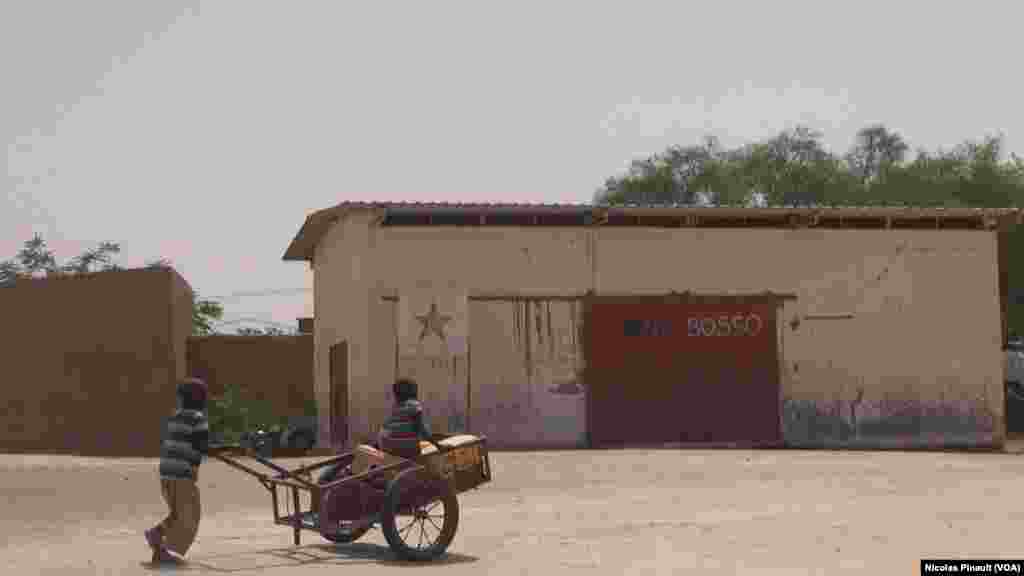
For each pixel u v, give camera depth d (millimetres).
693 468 20172
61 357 32062
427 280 25891
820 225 28062
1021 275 43844
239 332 46062
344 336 26953
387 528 10211
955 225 28859
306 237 30016
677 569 9734
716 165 52531
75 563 10320
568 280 26531
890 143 52812
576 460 21562
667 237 27078
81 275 32156
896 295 27969
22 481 17969
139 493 16781
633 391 26594
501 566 9945
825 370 27484
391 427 10969
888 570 9586
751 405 27078
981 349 28203
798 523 12844
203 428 10297
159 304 31656
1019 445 31391
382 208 25516
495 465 20641
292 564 10086
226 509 15398
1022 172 48969
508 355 26125
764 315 27344
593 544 11359
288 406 36094
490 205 25906
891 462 21688
